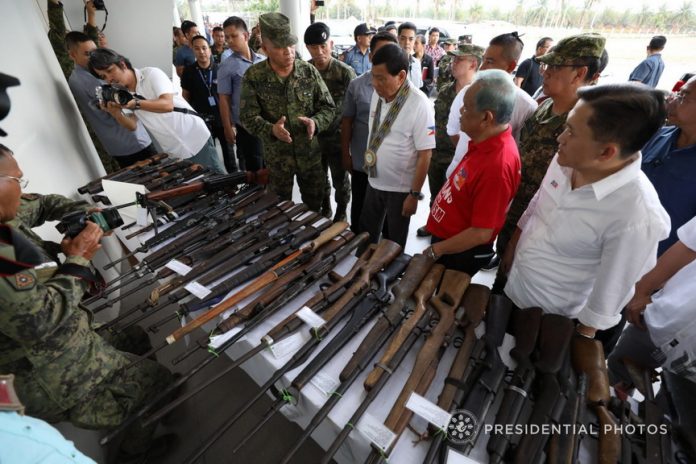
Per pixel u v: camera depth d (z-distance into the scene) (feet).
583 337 4.63
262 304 5.31
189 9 33.06
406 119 7.93
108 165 13.07
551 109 7.14
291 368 4.43
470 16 42.39
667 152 6.11
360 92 9.89
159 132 10.32
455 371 4.23
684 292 4.90
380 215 9.91
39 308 3.81
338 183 13.33
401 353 4.44
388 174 8.75
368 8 52.70
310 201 12.09
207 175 9.23
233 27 12.77
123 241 8.73
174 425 6.84
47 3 11.28
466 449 3.58
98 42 13.00
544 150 7.10
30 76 7.45
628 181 3.95
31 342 3.95
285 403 4.18
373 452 3.65
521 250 5.62
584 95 3.82
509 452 3.56
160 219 7.66
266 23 8.85
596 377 4.15
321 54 11.55
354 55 16.99
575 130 3.88
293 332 4.96
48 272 4.70
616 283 4.23
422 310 5.04
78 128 9.52
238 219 7.55
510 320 5.17
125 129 10.51
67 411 4.82
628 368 4.74
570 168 4.59
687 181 5.93
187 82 16.39
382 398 4.21
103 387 4.99
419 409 3.79
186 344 8.33
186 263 6.34
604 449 3.54
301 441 3.58
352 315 5.08
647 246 3.96
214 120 16.92
